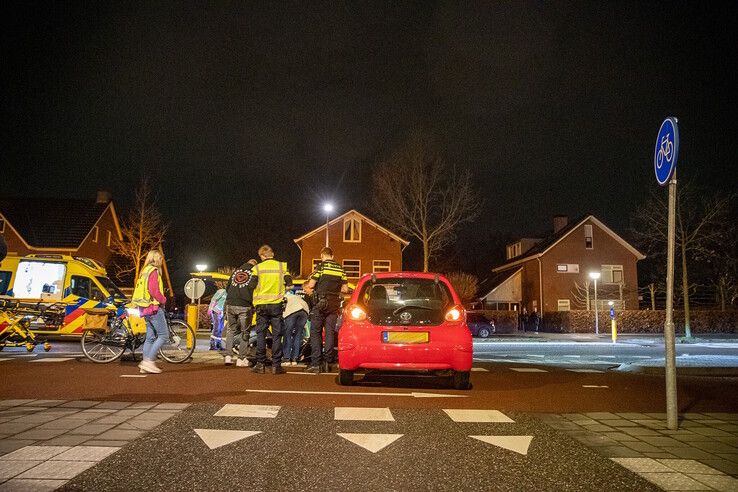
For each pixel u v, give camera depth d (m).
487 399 7.14
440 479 3.96
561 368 11.68
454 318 7.80
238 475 3.95
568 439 5.13
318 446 4.70
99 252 44.28
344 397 6.98
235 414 5.77
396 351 7.61
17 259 15.67
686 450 4.82
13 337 12.27
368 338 7.68
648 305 51.28
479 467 4.25
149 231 41.38
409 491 3.72
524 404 6.87
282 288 9.29
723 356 17.95
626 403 7.11
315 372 9.45
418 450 4.65
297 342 10.62
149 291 8.77
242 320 10.00
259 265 9.48
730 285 44.28
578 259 48.06
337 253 43.59
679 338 30.52
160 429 5.08
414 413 6.09
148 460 4.20
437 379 9.09
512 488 3.81
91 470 3.95
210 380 8.16
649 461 4.47
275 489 3.70
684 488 3.85
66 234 41.31
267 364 9.85
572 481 3.97
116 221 46.62
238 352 10.77
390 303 8.34
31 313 12.64
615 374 10.35
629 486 3.88
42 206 43.22
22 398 6.54
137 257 41.25
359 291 8.19
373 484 3.84
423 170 37.41
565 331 41.19
